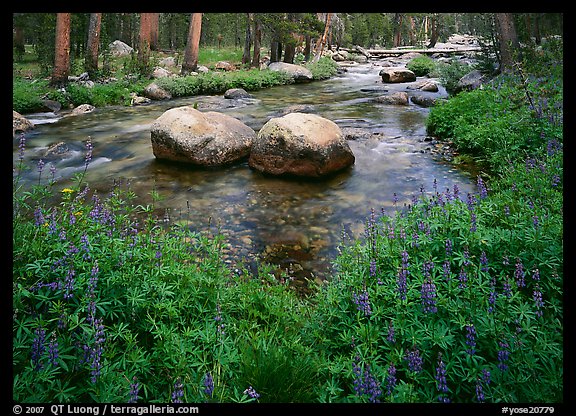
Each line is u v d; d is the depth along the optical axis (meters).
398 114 16.44
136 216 7.30
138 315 3.58
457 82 20.41
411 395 2.87
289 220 7.28
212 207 7.80
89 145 5.83
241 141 10.48
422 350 3.21
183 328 3.54
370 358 3.19
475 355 3.12
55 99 18.69
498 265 4.09
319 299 4.34
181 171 9.85
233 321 3.85
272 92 23.69
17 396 2.66
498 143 9.30
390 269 4.23
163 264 4.04
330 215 7.48
